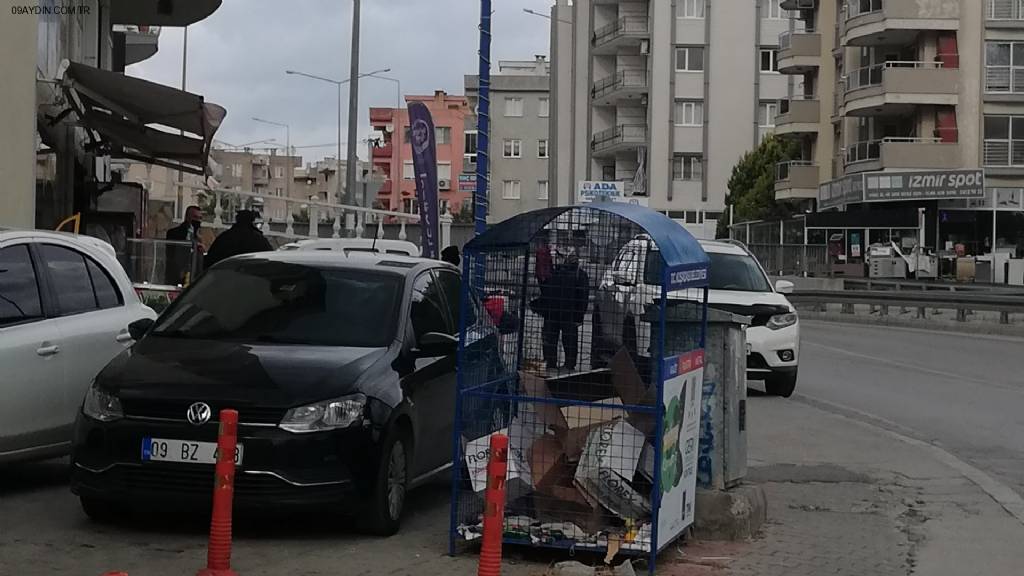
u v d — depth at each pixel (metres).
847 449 12.30
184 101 16.16
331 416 7.64
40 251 9.22
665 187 74.81
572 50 80.62
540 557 7.34
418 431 8.50
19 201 15.25
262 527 8.16
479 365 7.50
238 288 9.14
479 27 12.64
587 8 79.31
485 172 12.73
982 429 14.06
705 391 8.27
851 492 10.10
